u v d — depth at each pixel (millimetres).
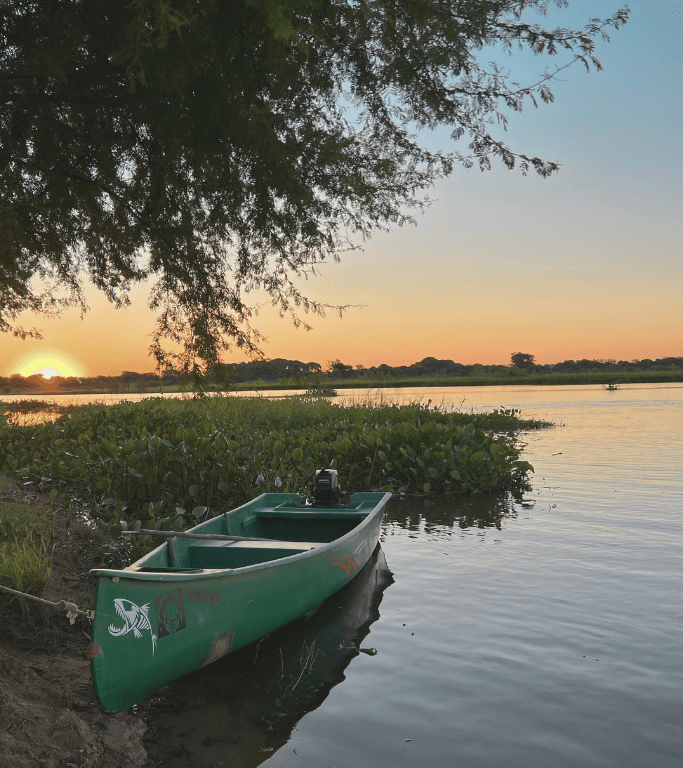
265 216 6289
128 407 20516
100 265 7852
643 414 31688
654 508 11141
